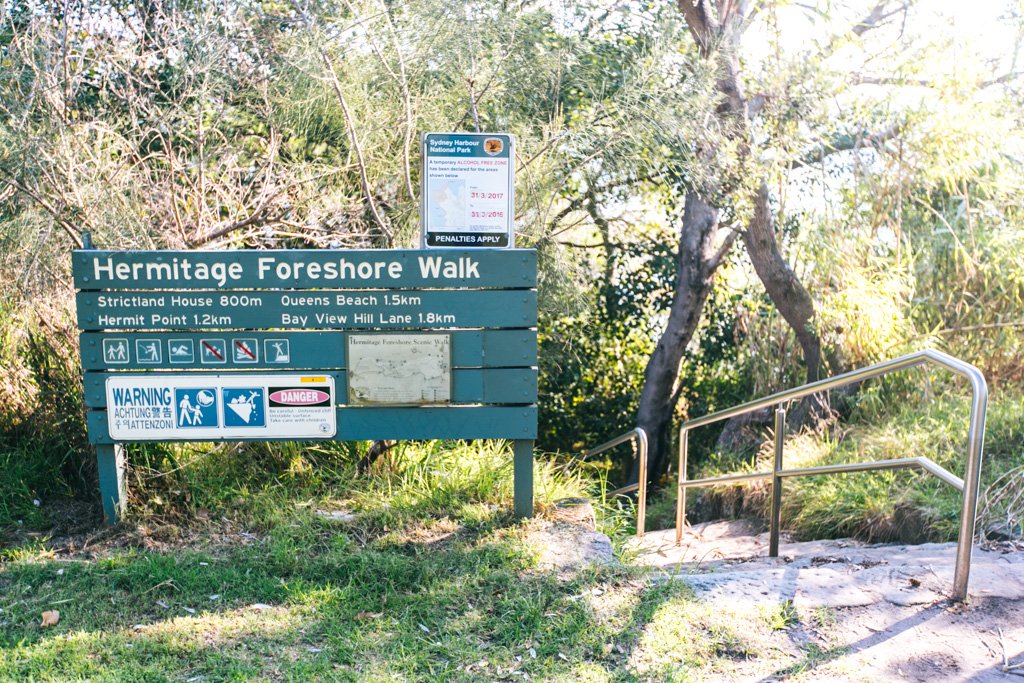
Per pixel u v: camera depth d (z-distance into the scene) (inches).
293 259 172.1
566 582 149.6
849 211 341.1
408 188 231.6
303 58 230.5
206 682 118.9
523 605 139.6
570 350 392.8
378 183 249.0
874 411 306.8
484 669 123.5
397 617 139.0
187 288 171.8
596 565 156.1
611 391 424.2
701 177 265.9
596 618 137.4
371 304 173.5
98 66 226.2
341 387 175.0
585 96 279.6
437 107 244.4
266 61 244.2
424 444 212.8
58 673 120.3
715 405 418.9
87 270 170.6
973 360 316.8
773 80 299.7
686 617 137.6
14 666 121.0
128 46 231.0
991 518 194.9
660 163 269.4
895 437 263.0
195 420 174.1
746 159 278.8
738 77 293.9
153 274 171.2
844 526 234.7
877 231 340.2
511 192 174.9
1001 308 319.6
